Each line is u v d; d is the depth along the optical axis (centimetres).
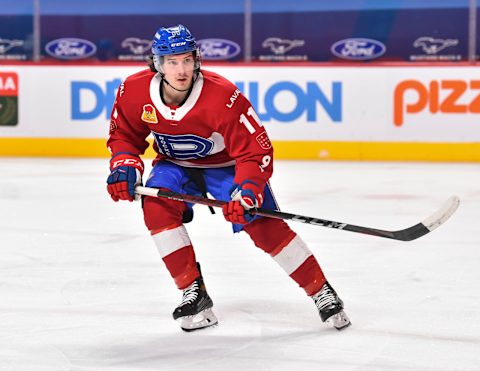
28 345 888
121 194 930
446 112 3008
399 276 1243
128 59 3275
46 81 3166
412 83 3019
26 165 2861
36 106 3170
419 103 3019
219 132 908
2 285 1173
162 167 969
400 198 2116
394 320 993
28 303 1072
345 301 1089
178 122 903
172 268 928
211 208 967
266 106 3083
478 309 1049
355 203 2027
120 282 1196
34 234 1595
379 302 1085
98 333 935
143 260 1354
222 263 1330
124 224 1709
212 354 857
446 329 954
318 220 901
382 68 3027
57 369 807
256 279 1216
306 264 941
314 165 2886
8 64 3177
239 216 878
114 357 847
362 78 3036
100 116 3153
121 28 3259
